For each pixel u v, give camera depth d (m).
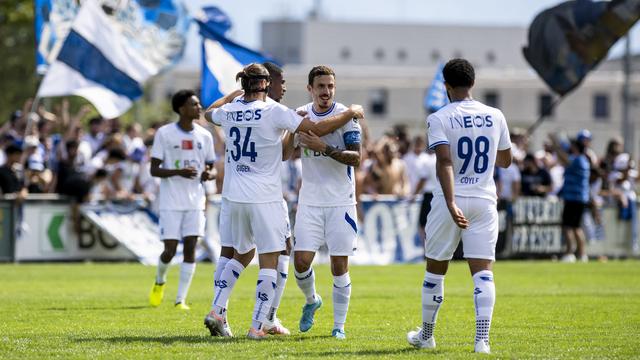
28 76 139.38
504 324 28.33
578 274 49.19
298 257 24.78
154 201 55.12
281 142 24.44
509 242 61.25
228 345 23.12
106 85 47.44
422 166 55.69
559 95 52.41
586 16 51.47
